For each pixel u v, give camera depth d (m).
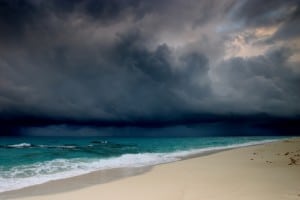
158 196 7.73
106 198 7.66
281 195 7.18
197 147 36.12
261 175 10.23
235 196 7.29
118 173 12.59
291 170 11.31
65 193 8.40
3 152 25.17
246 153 20.08
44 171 13.31
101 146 38.84
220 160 16.20
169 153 25.17
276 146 26.06
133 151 28.73
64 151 26.98
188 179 10.16
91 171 13.35
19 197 7.98
